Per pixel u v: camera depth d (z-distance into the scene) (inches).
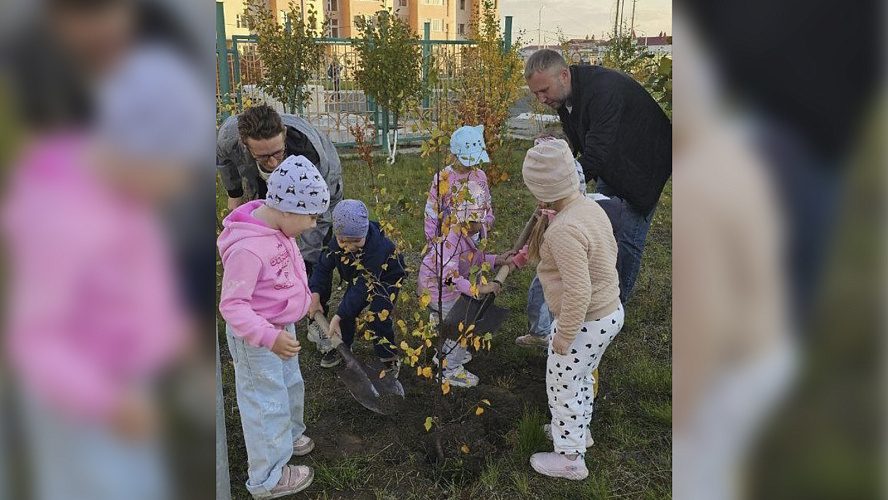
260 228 88.7
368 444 112.8
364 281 121.0
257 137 104.3
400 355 133.5
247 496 100.3
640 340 152.0
